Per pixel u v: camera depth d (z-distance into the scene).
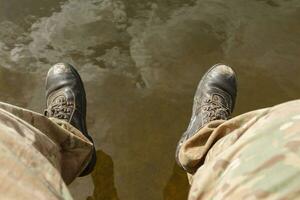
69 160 1.09
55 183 0.73
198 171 0.93
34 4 1.88
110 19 1.83
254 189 0.66
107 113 1.55
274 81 1.64
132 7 1.87
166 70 1.67
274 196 0.63
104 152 1.46
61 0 1.90
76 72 1.58
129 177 1.41
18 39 1.77
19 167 0.69
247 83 1.64
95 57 1.71
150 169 1.42
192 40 1.77
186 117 1.55
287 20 1.83
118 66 1.68
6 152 0.71
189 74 1.67
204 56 1.72
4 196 0.62
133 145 1.48
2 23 1.82
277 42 1.76
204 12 1.86
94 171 1.42
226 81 1.54
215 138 1.04
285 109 0.80
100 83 1.64
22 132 0.84
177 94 1.61
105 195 1.37
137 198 1.36
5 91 1.62
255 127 0.82
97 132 1.50
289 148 0.69
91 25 1.81
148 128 1.52
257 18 1.84
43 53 1.72
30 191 0.64
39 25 1.81
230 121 1.03
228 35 1.79
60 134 1.07
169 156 1.45
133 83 1.64
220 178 0.78
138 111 1.56
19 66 1.69
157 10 1.86
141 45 1.75
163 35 1.78
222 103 1.48
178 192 1.37
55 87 1.52
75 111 1.44
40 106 1.58
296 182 0.63
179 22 1.82
